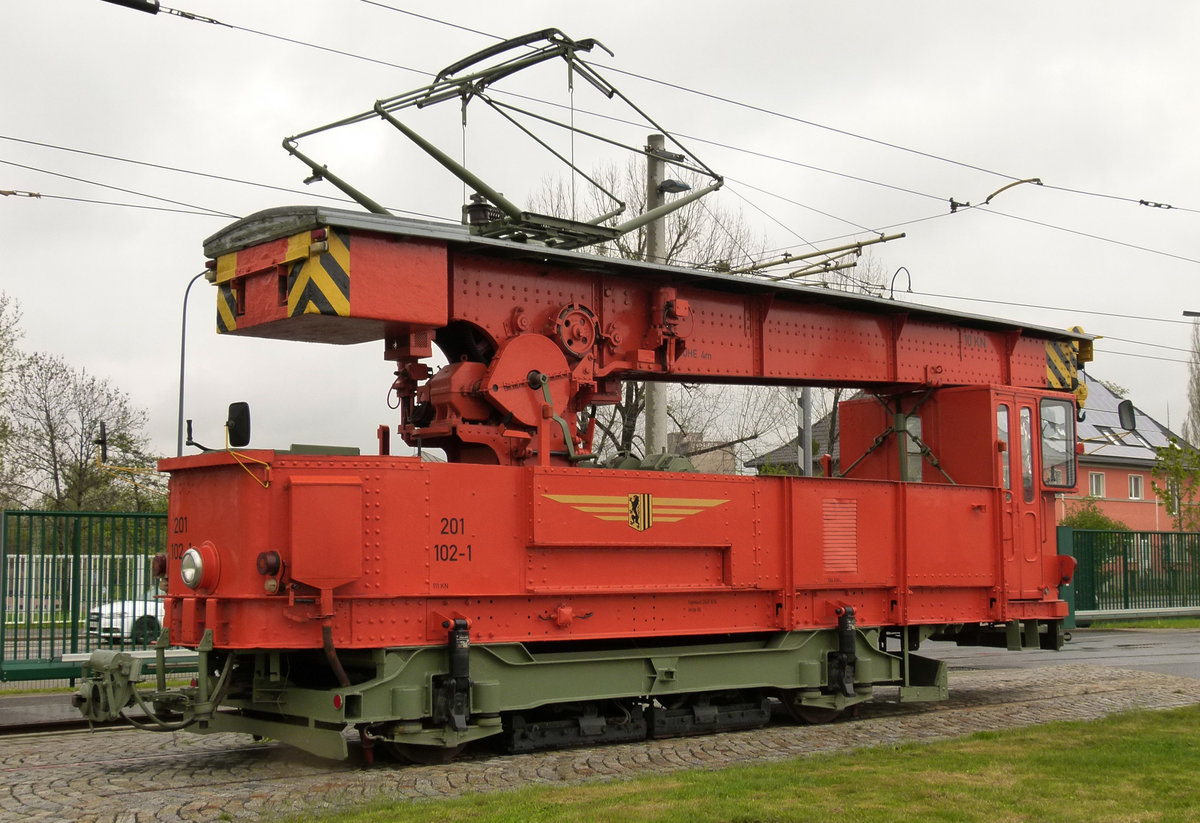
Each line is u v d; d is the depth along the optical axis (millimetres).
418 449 11266
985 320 14719
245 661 9625
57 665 14094
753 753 10102
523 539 9906
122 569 15195
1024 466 14500
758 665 11570
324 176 11344
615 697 10484
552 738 10320
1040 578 14523
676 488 10914
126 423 32938
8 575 14375
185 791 8367
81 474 31859
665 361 11781
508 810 7188
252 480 8930
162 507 24422
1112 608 30531
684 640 11695
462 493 9602
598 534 10273
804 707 12195
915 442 14938
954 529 13406
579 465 11492
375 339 10672
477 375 10547
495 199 10805
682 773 8688
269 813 7586
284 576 8828
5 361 31984
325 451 9484
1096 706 13328
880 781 8070
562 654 10273
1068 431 15305
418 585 9297
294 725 9227
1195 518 37969
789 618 11719
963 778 8195
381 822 6941
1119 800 7465
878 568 12594
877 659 12625
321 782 8703
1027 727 10977
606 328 11461
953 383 14703
